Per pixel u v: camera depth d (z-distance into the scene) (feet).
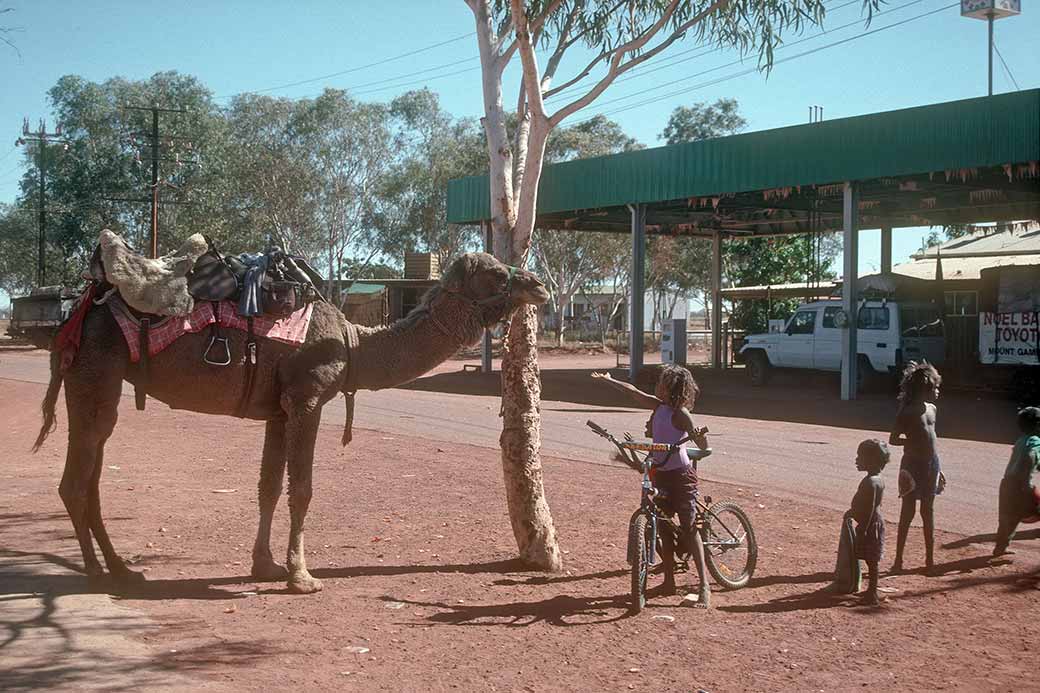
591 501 35.50
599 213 109.29
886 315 84.48
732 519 25.70
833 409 72.95
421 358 24.68
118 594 22.72
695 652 19.54
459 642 19.94
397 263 227.20
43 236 191.01
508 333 26.58
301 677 17.52
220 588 23.72
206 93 220.02
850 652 19.66
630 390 23.70
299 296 23.76
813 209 101.04
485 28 29.45
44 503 33.99
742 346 100.17
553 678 17.99
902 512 26.27
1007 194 89.15
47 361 140.67
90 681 16.62
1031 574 25.88
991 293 79.77
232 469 42.47
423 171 207.82
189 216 201.46
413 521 32.09
